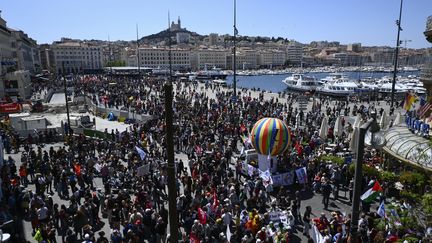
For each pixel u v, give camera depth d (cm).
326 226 1622
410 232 1393
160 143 3341
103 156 2761
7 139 3297
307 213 1742
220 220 1617
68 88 8594
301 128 3912
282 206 1955
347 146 3050
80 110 5481
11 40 10038
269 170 2467
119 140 3353
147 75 13512
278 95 7206
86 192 1978
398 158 2222
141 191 1952
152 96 6456
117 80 10456
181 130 3591
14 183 2130
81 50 19475
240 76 19988
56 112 5425
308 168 2456
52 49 18888
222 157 2653
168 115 808
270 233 1532
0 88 6681
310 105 6106
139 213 1684
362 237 1508
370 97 6869
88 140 3394
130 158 2675
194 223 1584
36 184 2155
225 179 2328
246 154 2720
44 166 2428
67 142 3409
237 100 5803
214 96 7506
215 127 3819
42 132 3838
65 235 1681
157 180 2241
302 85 9131
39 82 10288
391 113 4400
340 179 2228
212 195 1897
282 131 2420
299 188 2397
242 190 2164
